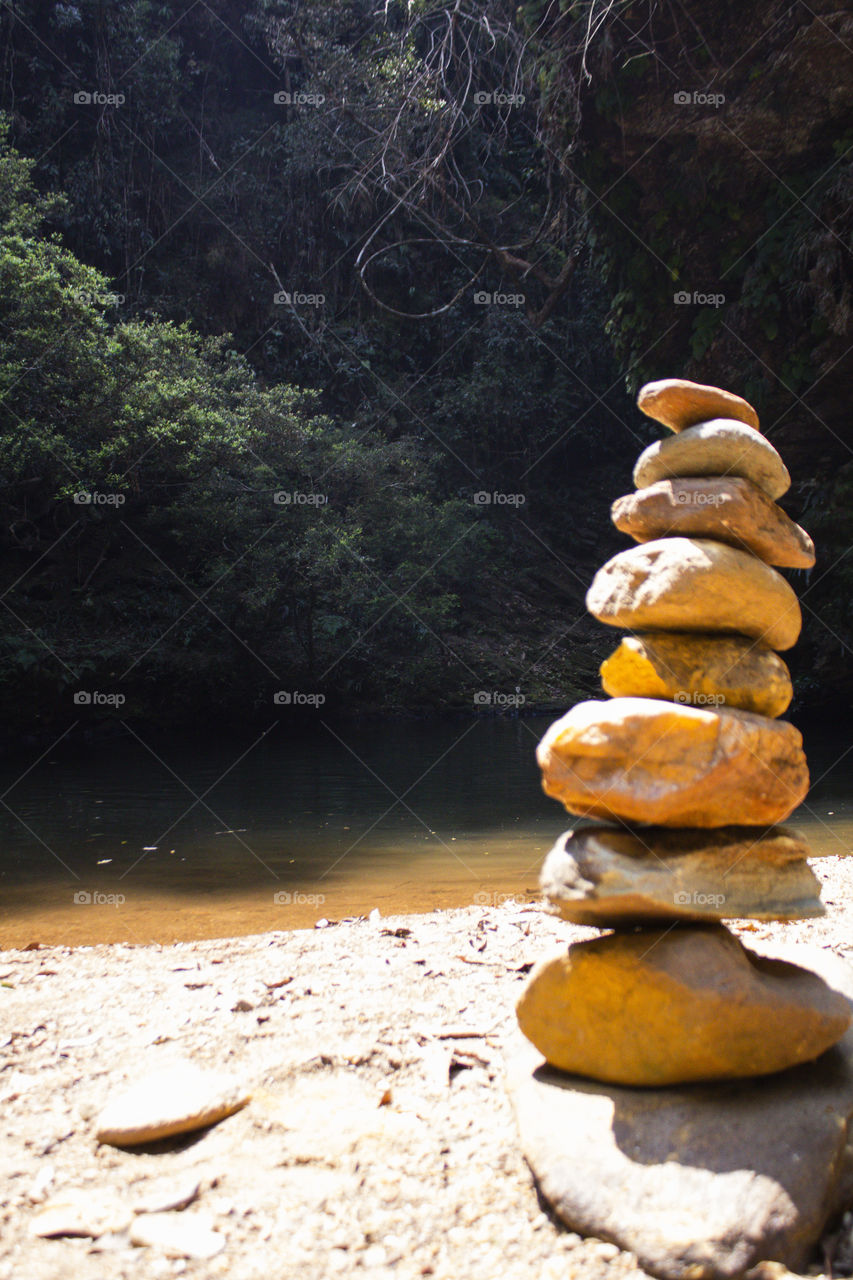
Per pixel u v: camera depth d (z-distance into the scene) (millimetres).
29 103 24297
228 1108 2637
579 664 24859
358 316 27609
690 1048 2285
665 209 14945
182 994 3631
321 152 25062
